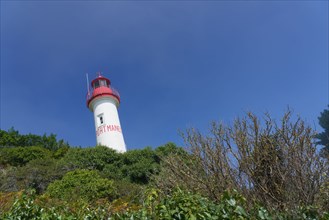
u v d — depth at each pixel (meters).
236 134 6.14
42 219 4.30
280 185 5.45
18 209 4.54
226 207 3.76
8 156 20.70
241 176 5.75
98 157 19.00
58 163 17.14
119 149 24.75
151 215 4.11
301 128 5.88
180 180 6.24
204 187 5.82
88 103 28.14
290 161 5.54
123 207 6.43
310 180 5.37
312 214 4.12
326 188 5.49
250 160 5.80
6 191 12.70
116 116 27.05
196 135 6.61
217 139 6.28
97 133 26.11
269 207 4.93
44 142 27.08
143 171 17.77
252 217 3.91
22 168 15.48
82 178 12.50
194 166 6.27
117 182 14.36
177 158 6.88
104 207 5.75
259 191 5.44
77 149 20.14
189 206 3.72
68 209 5.25
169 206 3.79
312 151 5.70
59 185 12.12
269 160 5.73
